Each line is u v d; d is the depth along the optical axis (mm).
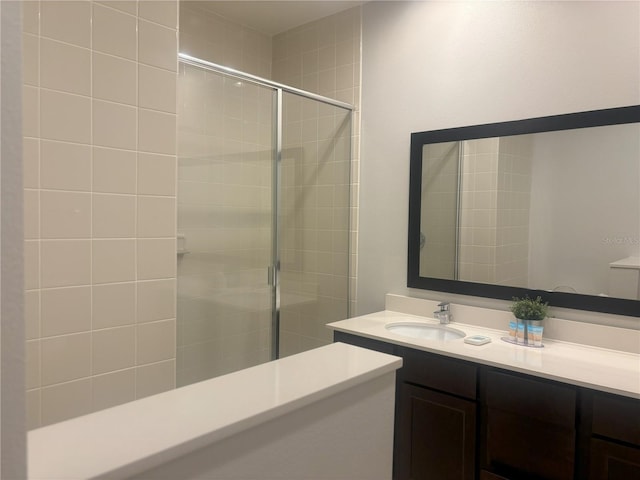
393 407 1051
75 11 1604
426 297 2678
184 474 671
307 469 855
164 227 1896
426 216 2639
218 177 2496
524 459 1848
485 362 1927
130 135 1770
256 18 3121
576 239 2135
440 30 2561
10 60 376
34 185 1535
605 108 2045
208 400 800
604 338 2053
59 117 1579
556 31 2170
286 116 2773
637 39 1962
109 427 696
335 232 3002
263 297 2793
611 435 1635
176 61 1909
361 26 2906
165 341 1921
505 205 2346
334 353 1082
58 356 1614
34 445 638
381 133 2840
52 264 1586
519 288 2309
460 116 2496
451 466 2070
